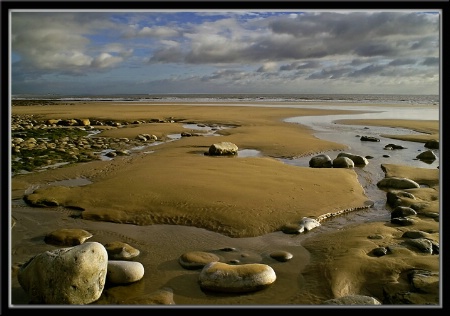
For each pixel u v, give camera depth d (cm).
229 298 591
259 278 613
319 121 3553
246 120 3581
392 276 637
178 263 712
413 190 1180
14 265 700
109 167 1496
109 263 636
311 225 902
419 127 3041
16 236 846
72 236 818
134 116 3941
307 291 616
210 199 1056
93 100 9488
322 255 739
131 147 2073
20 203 1076
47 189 1158
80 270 562
